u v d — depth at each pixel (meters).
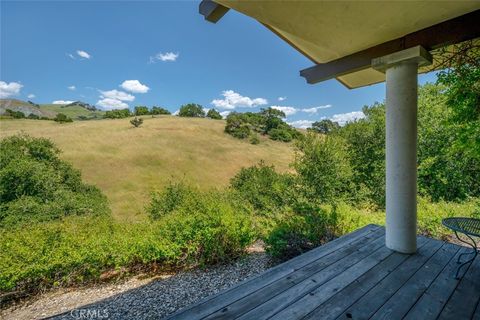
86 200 12.08
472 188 7.18
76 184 13.29
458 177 7.08
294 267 1.67
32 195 10.27
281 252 3.35
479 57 2.25
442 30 1.54
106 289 3.19
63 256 3.29
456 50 2.17
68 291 3.21
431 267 1.66
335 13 1.44
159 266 3.80
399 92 1.82
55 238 3.47
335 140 9.32
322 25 1.58
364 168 9.93
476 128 3.29
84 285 3.34
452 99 3.27
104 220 4.48
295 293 1.35
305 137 9.55
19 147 12.30
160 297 2.84
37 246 3.23
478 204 4.61
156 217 7.57
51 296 3.11
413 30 1.65
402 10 1.41
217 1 1.24
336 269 1.63
